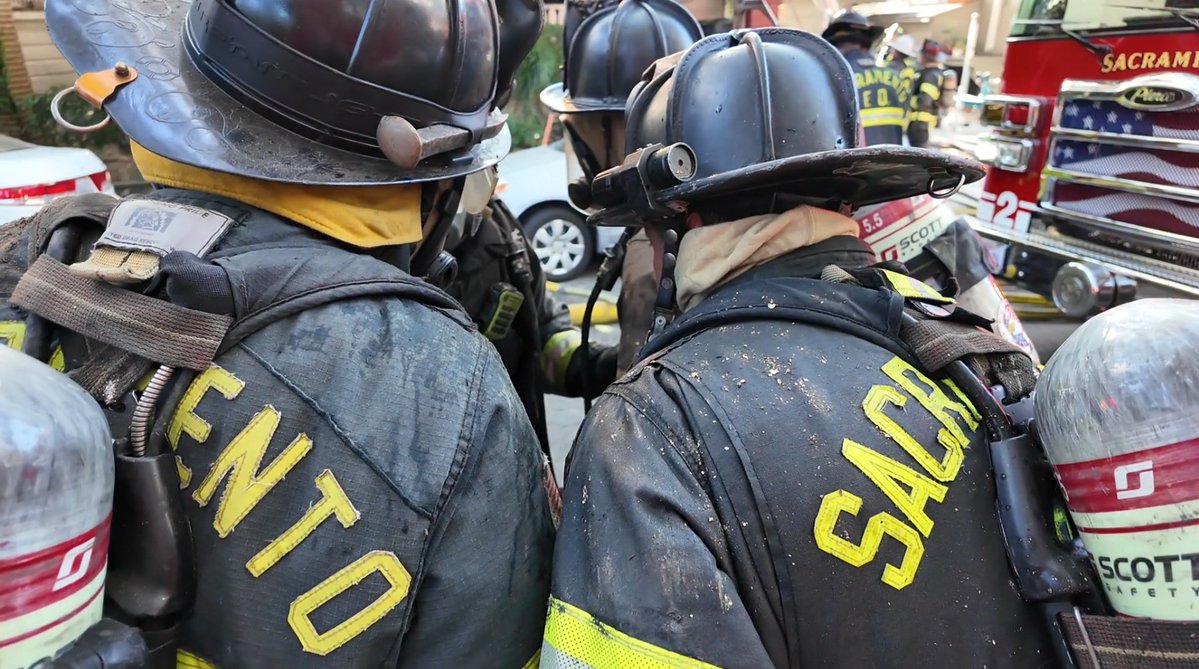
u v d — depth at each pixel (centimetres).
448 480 81
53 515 60
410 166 89
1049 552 81
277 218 90
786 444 84
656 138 116
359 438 78
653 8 213
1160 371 70
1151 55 305
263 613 76
